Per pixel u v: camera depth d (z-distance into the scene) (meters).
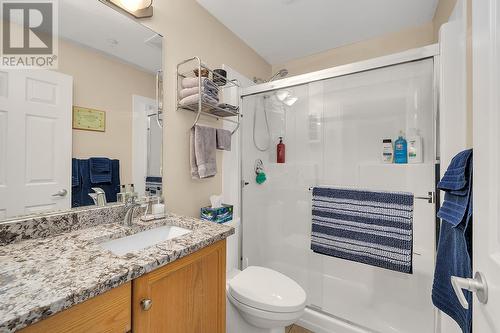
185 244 0.80
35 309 0.43
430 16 1.68
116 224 1.04
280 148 2.15
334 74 1.60
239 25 1.78
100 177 1.04
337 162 1.92
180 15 1.41
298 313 1.13
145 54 1.22
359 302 1.67
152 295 0.68
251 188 2.05
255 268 1.46
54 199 0.90
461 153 0.75
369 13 1.64
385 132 1.73
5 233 0.77
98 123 1.04
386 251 1.36
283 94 1.99
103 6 1.05
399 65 1.41
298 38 1.96
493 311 0.43
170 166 1.35
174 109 1.37
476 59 0.52
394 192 1.37
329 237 1.57
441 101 1.12
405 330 1.46
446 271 0.79
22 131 0.82
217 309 0.94
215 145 1.52
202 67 1.41
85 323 0.52
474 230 0.53
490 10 0.47
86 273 0.58
